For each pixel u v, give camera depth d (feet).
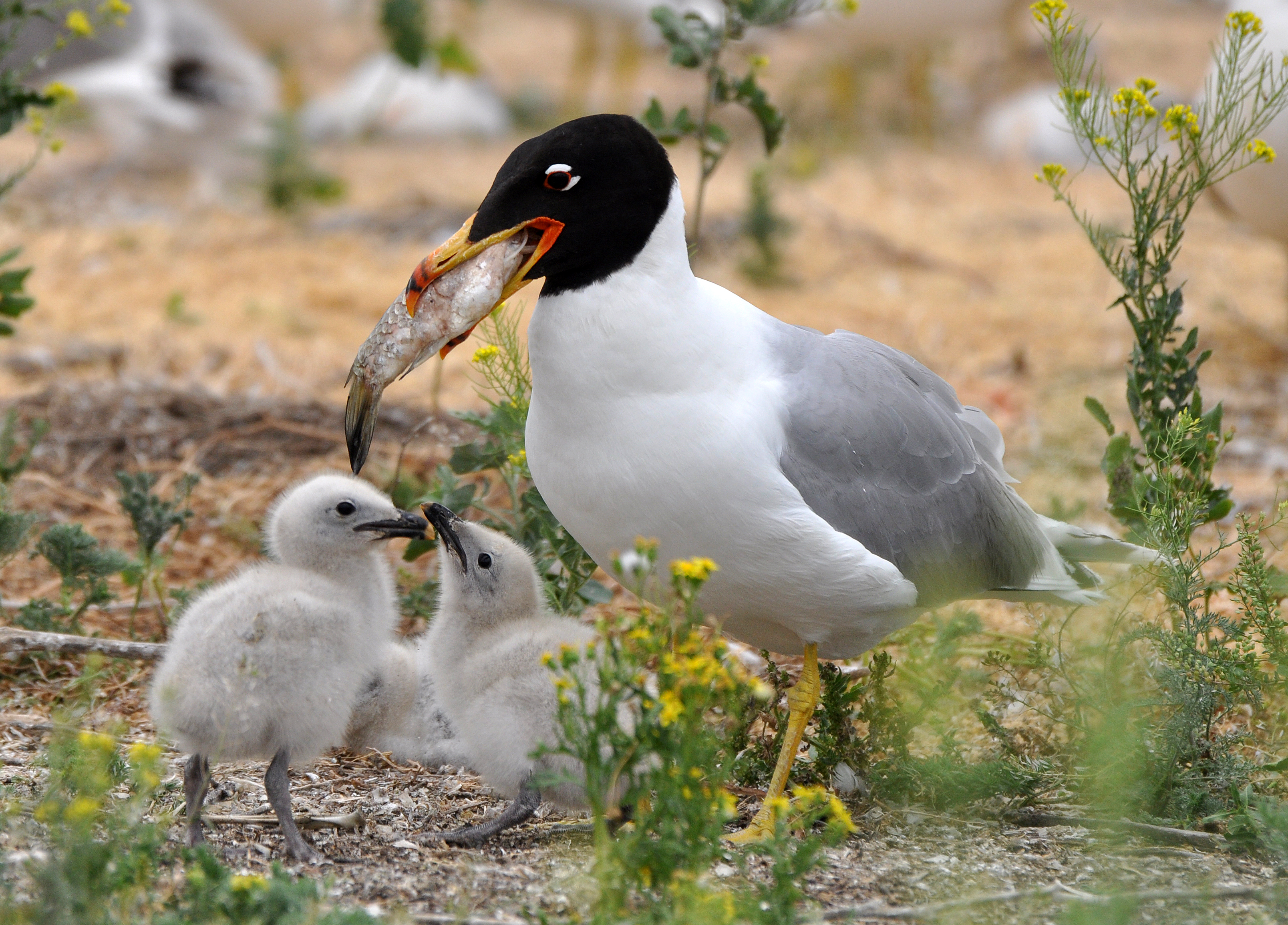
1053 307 73.05
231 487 49.26
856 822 29.17
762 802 30.40
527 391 36.35
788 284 76.59
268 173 87.81
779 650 31.04
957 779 29.60
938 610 37.40
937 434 30.14
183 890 22.75
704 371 26.99
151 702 28.07
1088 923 21.99
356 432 27.99
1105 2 171.32
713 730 29.14
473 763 29.43
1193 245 84.07
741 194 91.56
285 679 27.35
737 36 42.22
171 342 63.62
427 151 107.96
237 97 91.25
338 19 112.68
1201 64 138.62
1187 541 32.12
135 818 26.02
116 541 45.21
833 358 29.35
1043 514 47.16
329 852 27.02
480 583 30.07
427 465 50.31
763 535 27.09
